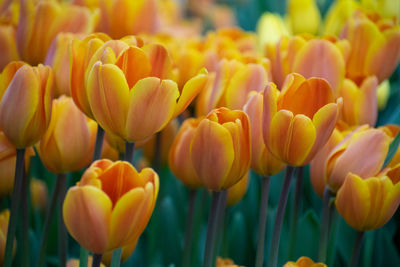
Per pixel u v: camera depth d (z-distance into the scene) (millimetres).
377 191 813
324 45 882
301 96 797
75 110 847
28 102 783
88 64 784
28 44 924
